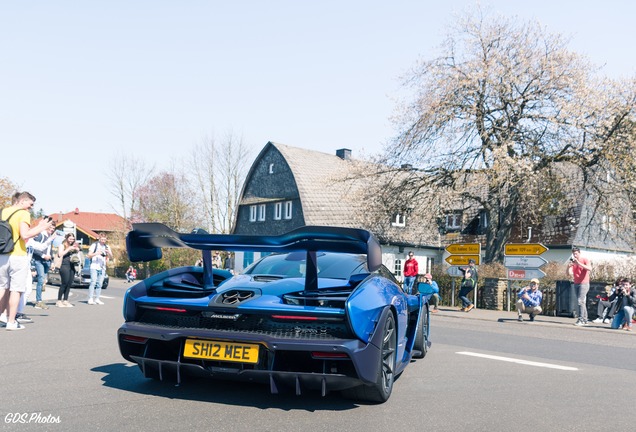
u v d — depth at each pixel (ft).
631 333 39.04
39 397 13.39
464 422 12.80
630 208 71.87
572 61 73.15
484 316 49.65
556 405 14.89
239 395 14.28
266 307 12.68
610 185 72.18
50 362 17.94
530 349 27.14
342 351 12.13
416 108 78.69
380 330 13.21
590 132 69.97
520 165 68.44
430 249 123.34
